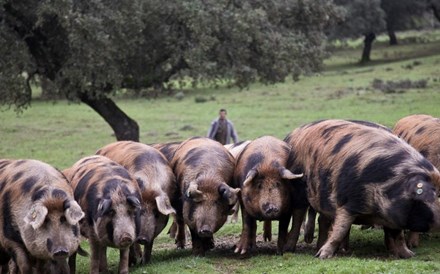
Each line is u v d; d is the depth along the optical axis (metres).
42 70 24.22
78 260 13.41
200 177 12.21
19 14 23.16
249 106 38.72
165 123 34.88
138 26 22.75
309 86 44.69
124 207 10.76
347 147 11.07
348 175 10.90
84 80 22.64
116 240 10.60
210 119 35.53
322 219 12.26
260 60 25.02
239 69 24.27
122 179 11.16
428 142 12.51
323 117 33.16
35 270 10.80
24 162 10.84
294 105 37.69
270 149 12.33
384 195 10.55
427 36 73.62
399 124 13.60
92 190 11.06
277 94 42.47
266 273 10.72
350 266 10.29
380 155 10.71
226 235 14.80
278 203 11.64
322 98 39.25
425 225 10.34
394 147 10.77
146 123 35.22
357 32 55.19
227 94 44.22
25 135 34.03
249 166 12.14
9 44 22.72
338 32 55.91
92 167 11.57
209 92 45.72
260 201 11.70
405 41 69.38
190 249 13.70
